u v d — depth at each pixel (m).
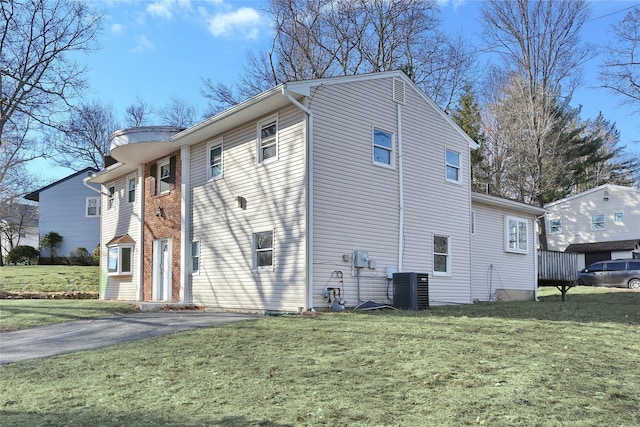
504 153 35.72
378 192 13.78
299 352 7.26
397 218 14.20
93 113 38.03
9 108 24.53
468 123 35.25
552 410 4.82
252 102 12.91
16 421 4.76
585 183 45.78
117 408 5.07
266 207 13.35
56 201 34.44
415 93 15.41
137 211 19.62
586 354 7.18
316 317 10.77
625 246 33.88
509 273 19.38
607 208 36.16
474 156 36.00
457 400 5.06
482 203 18.62
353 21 31.41
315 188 12.27
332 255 12.44
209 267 15.27
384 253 13.67
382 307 12.93
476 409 4.81
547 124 32.97
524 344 7.75
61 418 4.81
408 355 6.93
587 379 5.90
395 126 14.58
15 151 30.52
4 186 36.84
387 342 7.80
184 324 10.70
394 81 14.74
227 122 14.45
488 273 18.44
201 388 5.67
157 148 17.19
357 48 31.61
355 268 12.92
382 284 13.46
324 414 4.68
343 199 12.87
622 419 4.63
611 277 26.56
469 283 16.36
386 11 31.42
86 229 34.12
